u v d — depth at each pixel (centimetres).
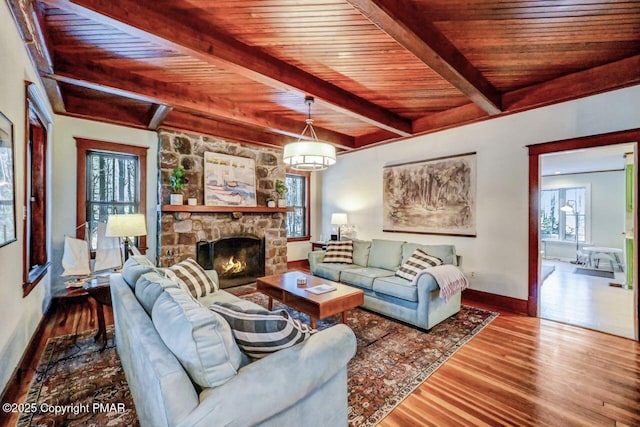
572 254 768
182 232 439
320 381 131
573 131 326
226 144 490
